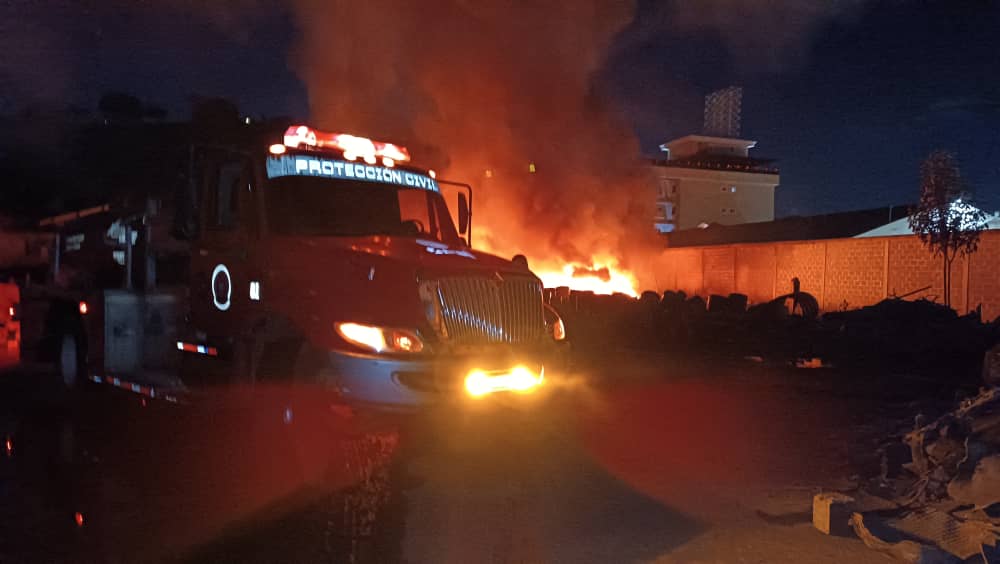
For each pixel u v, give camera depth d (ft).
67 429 24.71
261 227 21.12
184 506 17.69
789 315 60.75
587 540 15.75
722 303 66.74
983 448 16.33
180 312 24.13
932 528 15.17
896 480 18.80
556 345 20.80
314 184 22.48
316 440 19.16
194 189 22.54
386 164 24.54
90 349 26.43
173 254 24.81
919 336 47.67
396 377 17.89
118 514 17.17
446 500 18.19
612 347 51.72
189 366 23.71
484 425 19.38
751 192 173.47
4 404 28.53
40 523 16.62
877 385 35.78
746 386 35.37
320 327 18.70
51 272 30.99
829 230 86.28
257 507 17.65
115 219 27.14
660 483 19.67
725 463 21.61
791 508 17.79
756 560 14.76
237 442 22.93
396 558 14.80
